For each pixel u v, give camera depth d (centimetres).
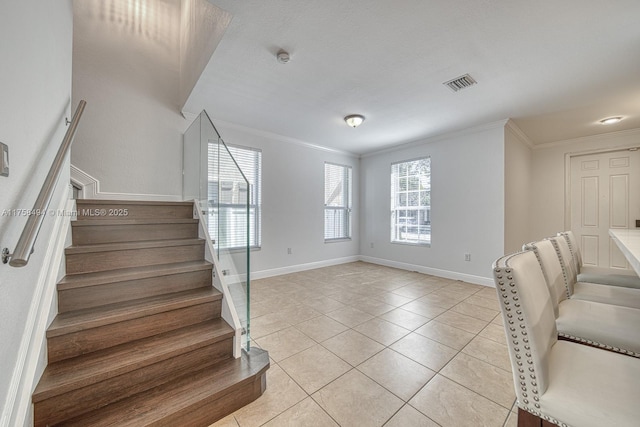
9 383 95
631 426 73
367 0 167
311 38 203
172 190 358
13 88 99
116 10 328
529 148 471
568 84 266
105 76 317
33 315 119
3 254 91
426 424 133
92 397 122
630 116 346
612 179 416
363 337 226
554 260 158
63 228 173
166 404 126
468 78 258
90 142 305
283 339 222
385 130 415
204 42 245
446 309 290
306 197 489
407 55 223
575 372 93
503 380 167
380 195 545
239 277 191
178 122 365
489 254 381
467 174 406
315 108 334
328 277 433
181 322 171
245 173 412
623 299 165
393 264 516
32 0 118
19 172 104
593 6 168
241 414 139
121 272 178
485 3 168
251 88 282
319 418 137
